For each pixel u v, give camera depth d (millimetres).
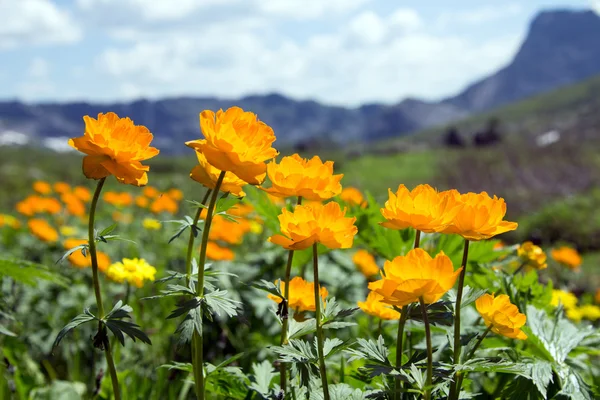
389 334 887
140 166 562
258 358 1042
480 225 540
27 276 778
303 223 540
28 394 899
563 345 718
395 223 552
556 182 7324
